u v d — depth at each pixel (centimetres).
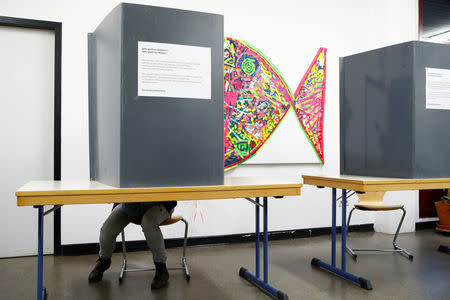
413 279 246
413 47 222
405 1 402
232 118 344
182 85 160
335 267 261
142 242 323
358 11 402
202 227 343
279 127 363
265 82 358
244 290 225
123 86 151
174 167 160
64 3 304
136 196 152
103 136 175
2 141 297
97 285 234
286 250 325
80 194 147
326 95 388
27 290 224
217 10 346
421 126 223
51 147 308
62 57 304
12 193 299
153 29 155
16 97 301
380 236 381
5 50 298
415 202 421
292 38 372
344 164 268
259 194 174
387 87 236
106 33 167
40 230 169
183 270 268
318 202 386
